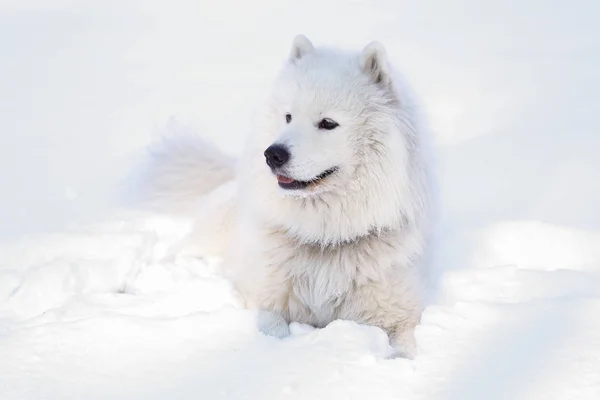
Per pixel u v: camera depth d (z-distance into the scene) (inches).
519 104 351.9
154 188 242.4
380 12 630.5
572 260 211.5
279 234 180.5
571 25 545.6
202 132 339.3
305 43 188.7
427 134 191.3
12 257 209.0
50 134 341.1
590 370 129.3
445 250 219.1
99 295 186.4
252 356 143.3
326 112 172.1
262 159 182.2
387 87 178.2
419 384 129.6
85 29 601.6
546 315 153.0
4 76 454.0
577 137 293.9
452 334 147.6
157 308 179.2
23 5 681.0
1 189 269.1
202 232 220.7
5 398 129.5
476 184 263.7
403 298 177.9
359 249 176.7
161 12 669.9
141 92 416.8
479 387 126.9
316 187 172.2
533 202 245.4
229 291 187.9
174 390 131.3
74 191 267.4
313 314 182.1
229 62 487.5
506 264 213.2
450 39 523.5
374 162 174.6
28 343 149.8
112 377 136.6
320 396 127.3
